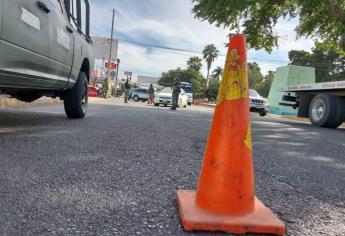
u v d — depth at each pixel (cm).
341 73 5419
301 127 1051
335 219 263
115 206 257
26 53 439
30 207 246
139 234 218
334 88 1102
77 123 657
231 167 237
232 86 245
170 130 660
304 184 348
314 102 1191
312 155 517
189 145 503
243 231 226
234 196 236
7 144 425
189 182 321
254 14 1609
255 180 345
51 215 236
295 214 266
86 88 746
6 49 395
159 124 755
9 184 286
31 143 441
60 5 567
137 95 4025
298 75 2152
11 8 391
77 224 226
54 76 552
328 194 322
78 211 245
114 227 225
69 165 352
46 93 666
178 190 280
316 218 262
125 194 281
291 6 1634
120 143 479
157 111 1319
